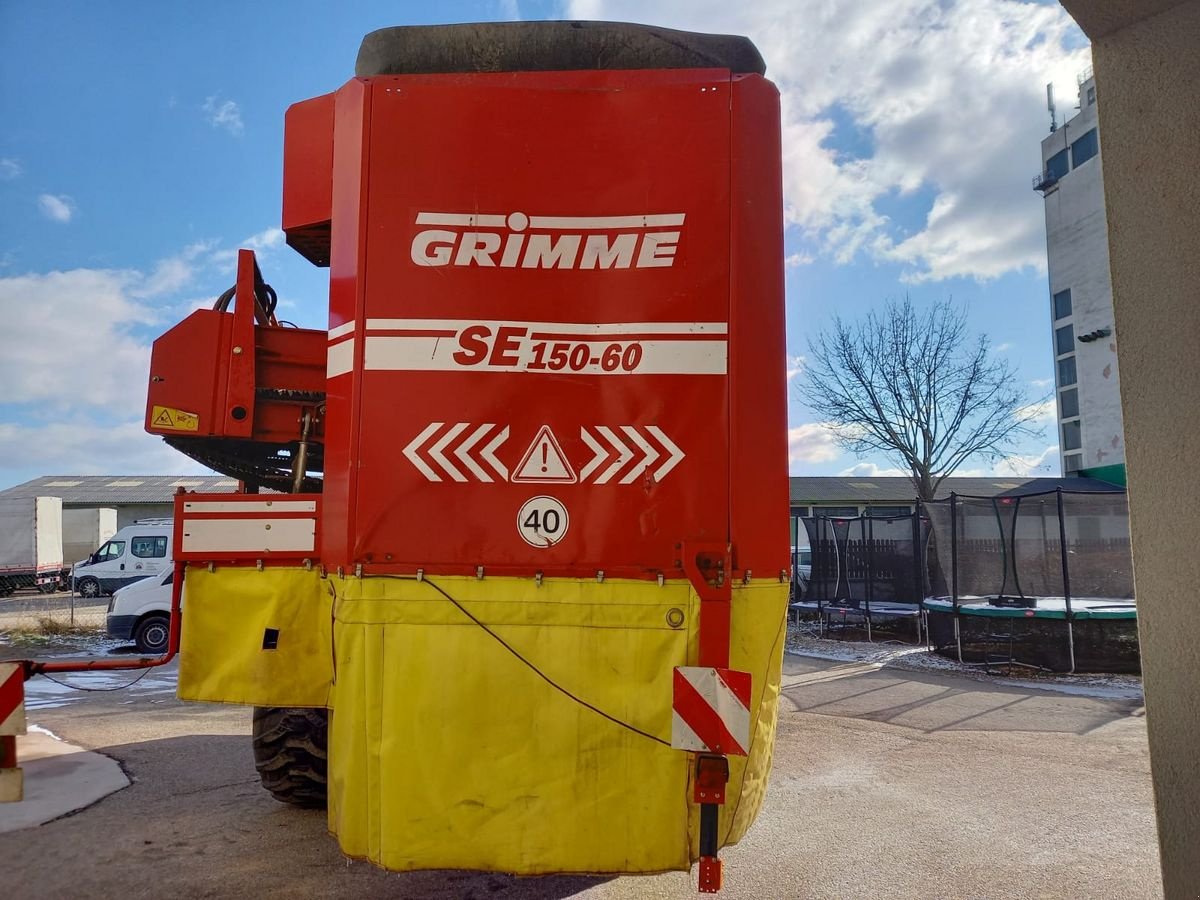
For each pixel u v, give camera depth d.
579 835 2.99
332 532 3.32
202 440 5.26
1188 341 2.25
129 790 5.60
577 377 3.17
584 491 3.13
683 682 2.94
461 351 3.17
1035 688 9.77
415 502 3.12
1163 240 2.31
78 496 44.31
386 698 3.05
